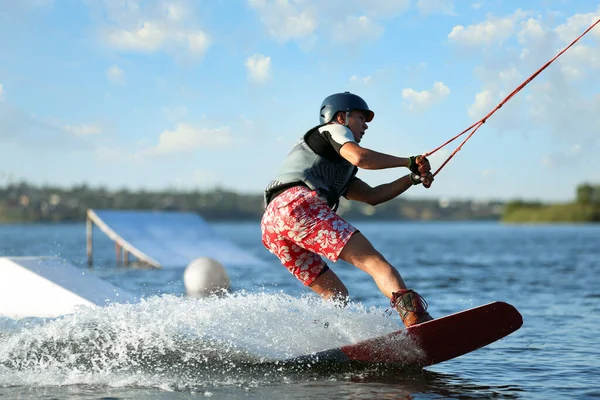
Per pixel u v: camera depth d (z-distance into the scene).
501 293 26.78
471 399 9.29
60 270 15.52
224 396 9.30
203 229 56.38
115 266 47.59
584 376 10.88
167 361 11.13
